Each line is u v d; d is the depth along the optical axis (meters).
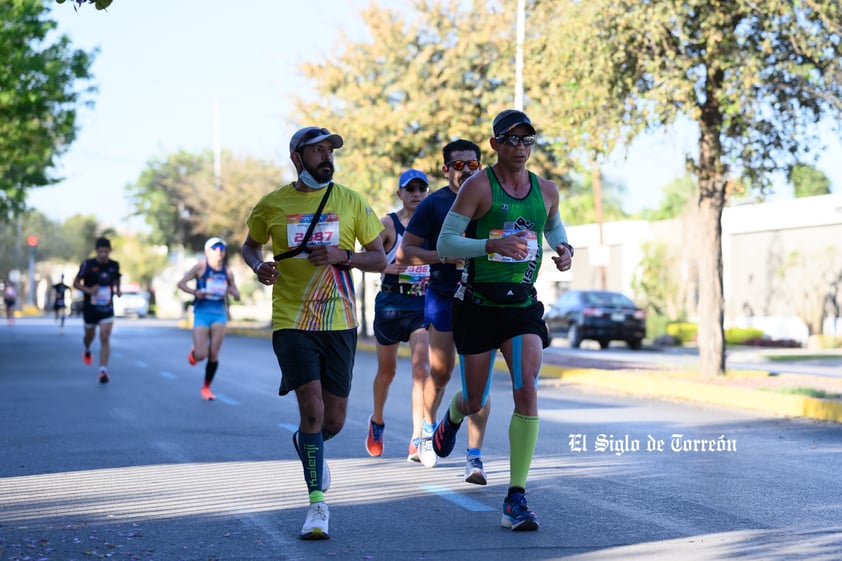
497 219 7.88
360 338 38.66
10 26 31.88
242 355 30.36
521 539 7.42
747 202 46.97
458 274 9.89
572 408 16.45
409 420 14.66
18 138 34.72
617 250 52.28
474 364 8.17
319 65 36.22
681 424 14.36
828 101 19.36
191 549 7.15
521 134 7.76
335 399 8.03
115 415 15.45
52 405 16.86
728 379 20.16
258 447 12.12
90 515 8.27
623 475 10.16
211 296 17.69
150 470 10.48
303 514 8.31
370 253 7.91
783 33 18.94
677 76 18.98
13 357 29.80
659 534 7.56
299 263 7.76
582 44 19.88
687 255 47.56
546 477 10.04
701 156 20.92
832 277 40.28
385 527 7.83
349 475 10.12
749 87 18.88
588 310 38.34
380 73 36.41
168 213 69.81
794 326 41.78
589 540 7.38
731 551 7.03
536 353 7.85
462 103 35.12
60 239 128.88
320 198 7.81
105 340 21.28
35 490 9.35
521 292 7.93
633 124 20.19
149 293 93.00
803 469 10.55
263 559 6.88
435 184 36.19
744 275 44.84
